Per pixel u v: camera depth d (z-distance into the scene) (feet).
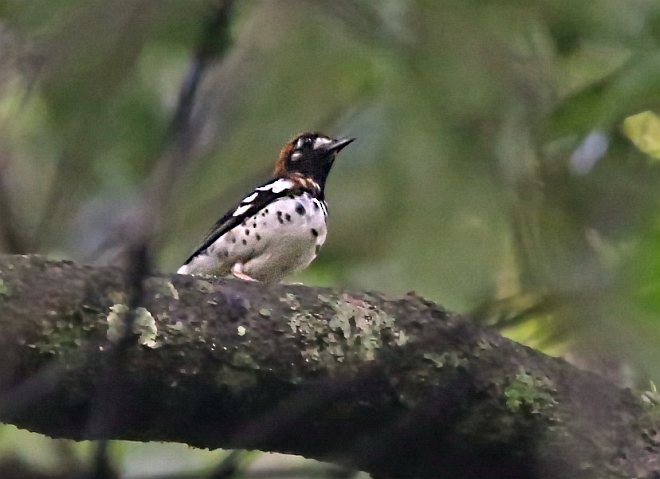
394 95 27.35
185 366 22.16
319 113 32.32
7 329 20.97
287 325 23.11
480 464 24.71
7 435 34.83
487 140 25.80
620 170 26.22
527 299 29.99
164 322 22.12
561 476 24.32
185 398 22.41
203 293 22.82
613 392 24.77
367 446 24.20
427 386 23.76
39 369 21.20
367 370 23.43
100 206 34.40
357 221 33.55
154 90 31.81
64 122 28.58
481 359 24.21
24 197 36.68
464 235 30.40
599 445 24.29
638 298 17.39
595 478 24.13
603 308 17.87
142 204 19.85
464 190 27.43
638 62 21.95
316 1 25.34
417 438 24.18
